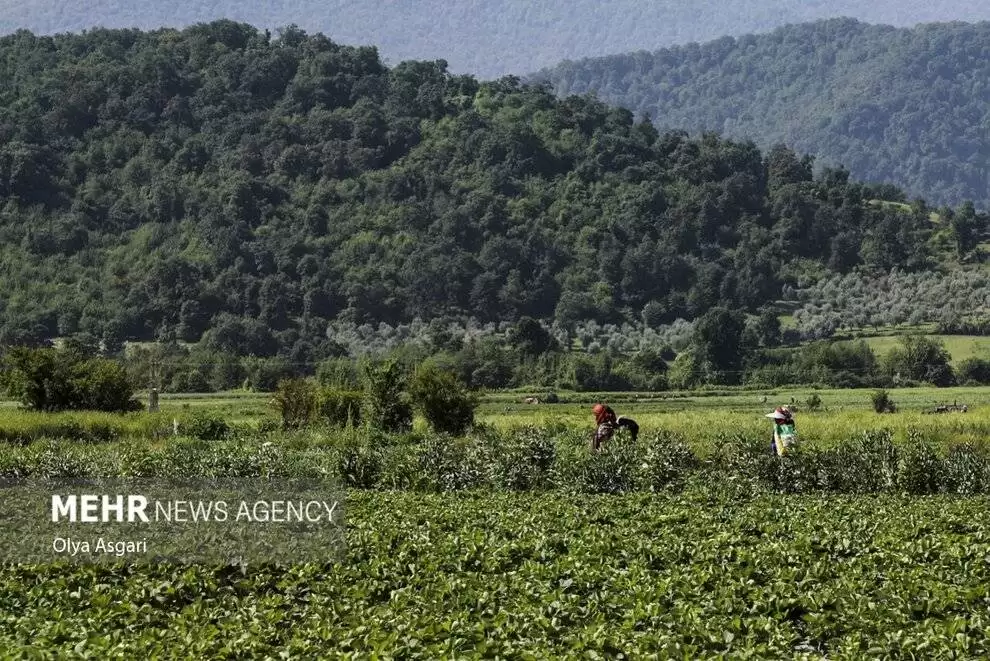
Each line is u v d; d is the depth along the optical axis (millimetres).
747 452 69062
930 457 66812
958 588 35500
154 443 99000
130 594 37562
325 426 110812
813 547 42625
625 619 33438
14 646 31172
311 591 38344
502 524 48344
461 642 31031
